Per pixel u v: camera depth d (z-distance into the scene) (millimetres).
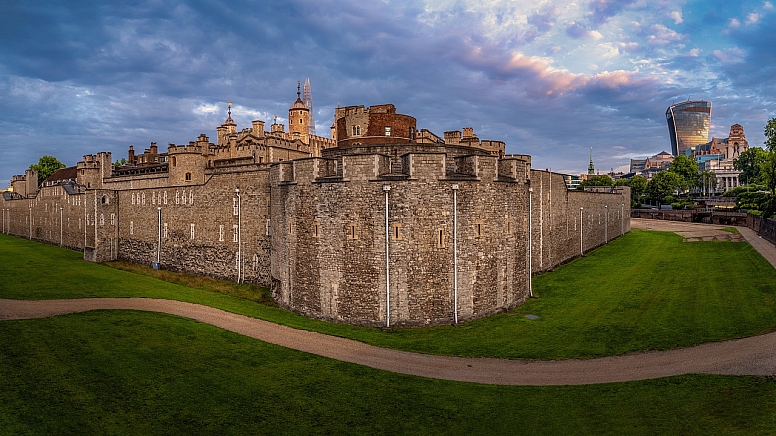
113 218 68875
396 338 31484
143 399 22094
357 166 34344
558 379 24688
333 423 20219
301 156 72125
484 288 36000
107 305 38031
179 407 21469
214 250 54094
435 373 25625
